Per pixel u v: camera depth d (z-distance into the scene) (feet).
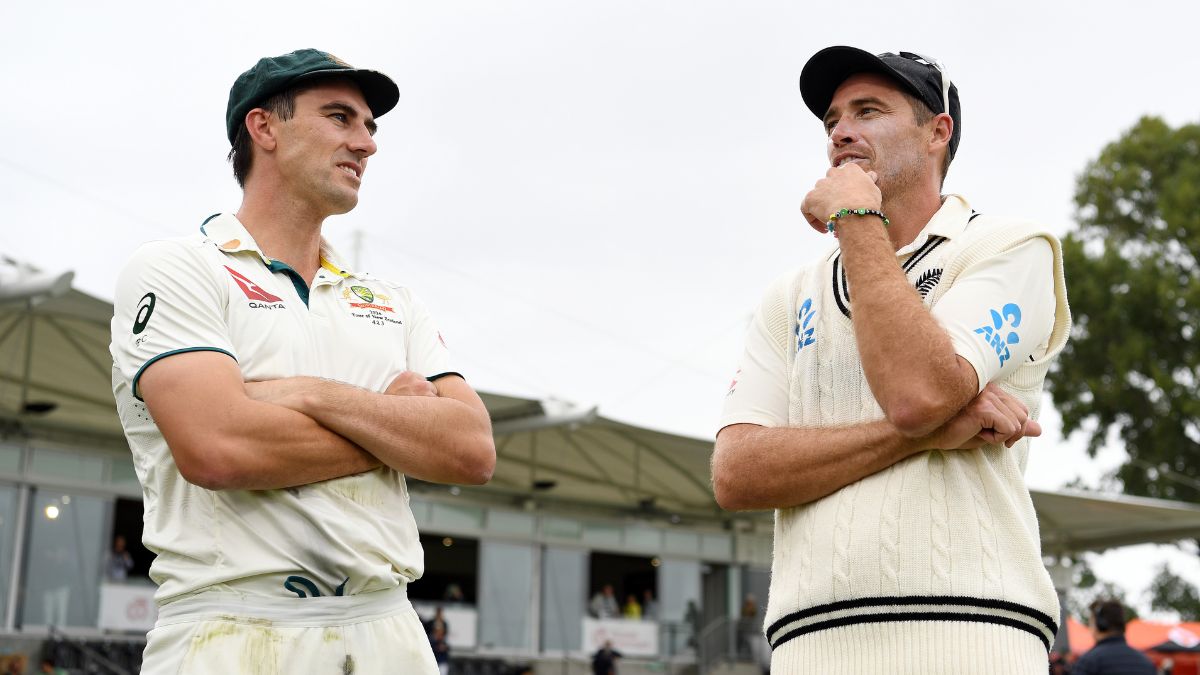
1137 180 109.40
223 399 8.25
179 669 8.18
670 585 77.20
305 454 8.36
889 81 9.27
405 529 8.91
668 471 73.20
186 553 8.38
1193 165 107.55
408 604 8.98
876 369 8.11
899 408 7.99
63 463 55.98
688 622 77.20
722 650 74.59
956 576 8.04
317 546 8.40
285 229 9.32
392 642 8.66
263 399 8.46
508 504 71.46
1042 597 8.20
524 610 70.38
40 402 54.54
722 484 8.92
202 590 8.34
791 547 8.70
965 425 8.14
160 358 8.38
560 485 73.87
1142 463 104.63
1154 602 145.79
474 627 68.03
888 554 8.13
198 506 8.47
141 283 8.71
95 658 51.70
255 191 9.41
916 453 8.36
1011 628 7.99
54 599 54.13
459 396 9.68
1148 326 105.09
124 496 57.62
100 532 56.39
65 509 55.57
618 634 73.15
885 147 9.12
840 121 9.35
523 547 71.36
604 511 75.36
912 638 7.98
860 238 8.45
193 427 8.15
